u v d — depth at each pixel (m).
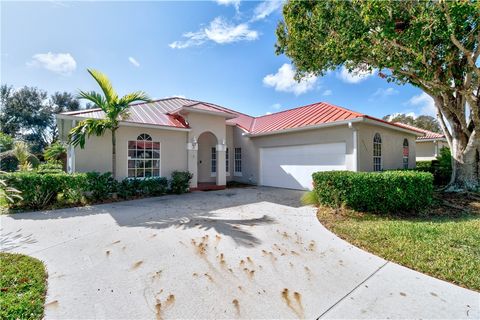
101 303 3.12
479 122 9.03
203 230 6.09
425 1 6.45
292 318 2.83
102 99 9.84
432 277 3.71
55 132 42.84
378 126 12.17
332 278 3.71
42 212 8.04
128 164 11.48
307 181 12.80
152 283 3.59
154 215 7.66
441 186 12.01
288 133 13.69
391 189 7.13
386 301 3.12
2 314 2.81
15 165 19.28
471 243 4.82
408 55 7.80
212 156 17.39
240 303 3.11
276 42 11.16
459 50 7.72
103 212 8.06
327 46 8.35
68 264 4.21
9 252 4.74
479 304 3.04
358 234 5.53
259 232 5.93
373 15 6.75
